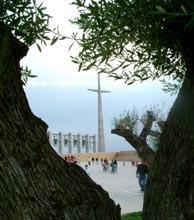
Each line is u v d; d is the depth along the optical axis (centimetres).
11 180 266
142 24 338
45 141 289
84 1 346
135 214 1658
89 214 282
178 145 401
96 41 378
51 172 281
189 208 384
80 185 291
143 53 423
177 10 305
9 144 270
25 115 283
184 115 400
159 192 407
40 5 330
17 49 277
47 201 272
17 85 282
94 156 7581
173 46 376
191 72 386
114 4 339
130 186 3369
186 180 392
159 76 449
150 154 464
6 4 292
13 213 263
